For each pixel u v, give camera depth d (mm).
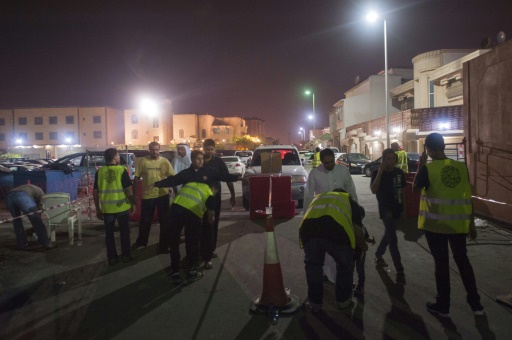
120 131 65500
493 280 5438
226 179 6461
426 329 4078
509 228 8406
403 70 44969
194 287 5410
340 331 4074
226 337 4008
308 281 4391
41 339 4047
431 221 4371
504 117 8992
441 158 4461
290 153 13414
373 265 6176
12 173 14578
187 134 69312
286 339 3934
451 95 28172
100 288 5453
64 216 7809
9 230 9539
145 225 7340
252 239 8055
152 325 4301
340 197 4477
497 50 9195
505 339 3848
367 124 38531
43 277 5961
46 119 60938
